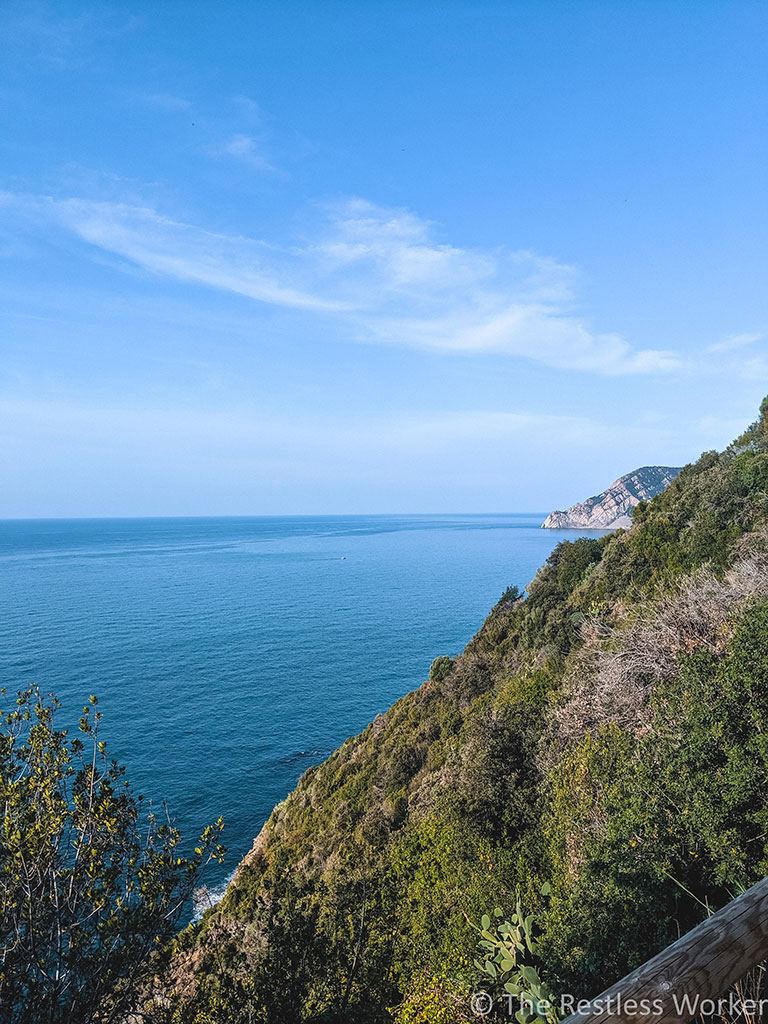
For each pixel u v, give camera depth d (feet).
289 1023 43.24
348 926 56.49
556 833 50.72
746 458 103.04
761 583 53.31
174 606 424.46
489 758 68.54
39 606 419.54
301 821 112.88
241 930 61.52
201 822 132.87
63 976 25.91
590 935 29.07
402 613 400.06
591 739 53.57
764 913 8.27
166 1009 32.86
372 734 131.75
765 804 31.63
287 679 244.01
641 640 58.65
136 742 174.09
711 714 37.09
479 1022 26.45
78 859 27.91
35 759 29.32
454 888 56.59
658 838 33.50
